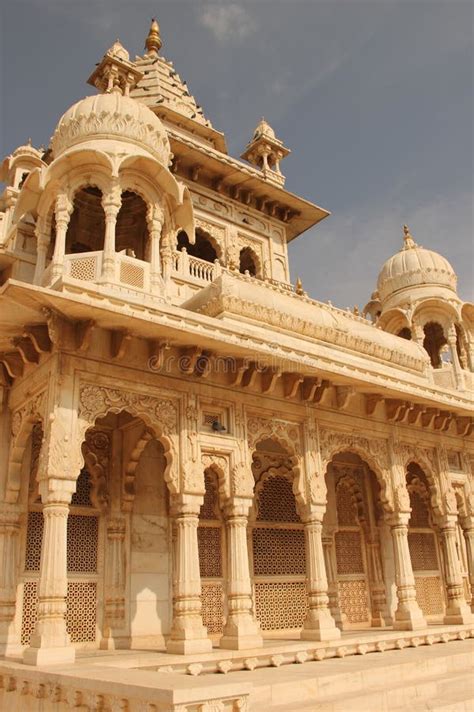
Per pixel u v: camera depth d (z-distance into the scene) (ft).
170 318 29.99
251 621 29.86
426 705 23.66
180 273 42.11
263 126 61.26
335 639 32.24
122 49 50.88
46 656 23.44
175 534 35.45
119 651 29.84
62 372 27.61
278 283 51.08
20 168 43.78
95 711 17.31
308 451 36.09
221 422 32.83
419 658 28.99
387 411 41.75
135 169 35.42
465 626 39.47
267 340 33.86
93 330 29.17
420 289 54.49
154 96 56.13
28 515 31.55
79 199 41.24
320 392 37.04
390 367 44.45
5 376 32.50
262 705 21.58
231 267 50.88
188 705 14.05
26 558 30.94
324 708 21.50
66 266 32.68
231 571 30.58
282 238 56.44
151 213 35.78
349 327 42.91
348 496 46.34
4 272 38.47
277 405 35.45
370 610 44.34
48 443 26.63
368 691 24.22
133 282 33.58
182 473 30.04
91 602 31.99
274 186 53.52
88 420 27.91
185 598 28.22
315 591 33.30
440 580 50.49
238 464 32.37
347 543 45.01
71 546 32.30
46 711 20.47
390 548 46.24
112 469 34.65
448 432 46.34
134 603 32.83
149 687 14.84
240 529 31.32
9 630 29.01
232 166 50.72
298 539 41.98
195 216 50.06
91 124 36.24
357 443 39.42
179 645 27.30
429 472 43.83
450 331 52.65
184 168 50.39
